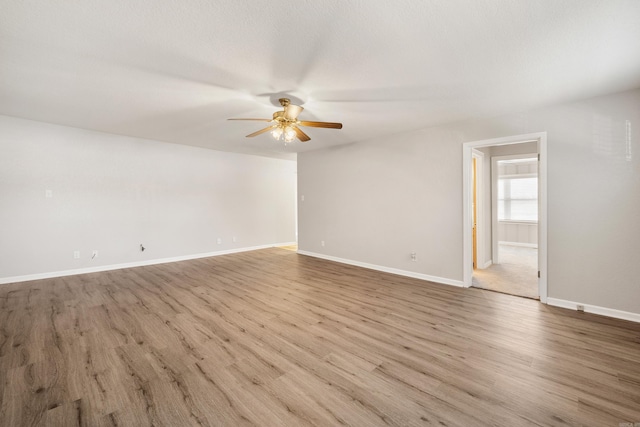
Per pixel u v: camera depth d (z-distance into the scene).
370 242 4.89
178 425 1.47
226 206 6.30
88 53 2.10
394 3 1.56
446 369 1.95
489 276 4.37
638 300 2.70
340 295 3.50
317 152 5.86
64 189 4.32
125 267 4.94
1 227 3.87
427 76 2.45
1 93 2.89
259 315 2.88
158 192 5.29
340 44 1.98
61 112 3.52
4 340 2.34
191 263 5.33
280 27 1.79
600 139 2.84
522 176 7.52
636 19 1.68
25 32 1.83
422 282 4.05
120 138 4.83
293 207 7.71
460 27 1.78
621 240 2.76
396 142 4.46
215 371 1.93
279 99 2.95
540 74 2.40
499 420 1.50
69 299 3.34
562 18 1.68
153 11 1.63
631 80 2.50
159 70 2.36
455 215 3.86
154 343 2.30
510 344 2.29
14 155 3.92
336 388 1.76
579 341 2.33
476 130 3.65
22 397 1.66
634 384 1.77
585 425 1.46
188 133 4.58
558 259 3.10
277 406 1.61
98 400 1.64
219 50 2.06
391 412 1.56
